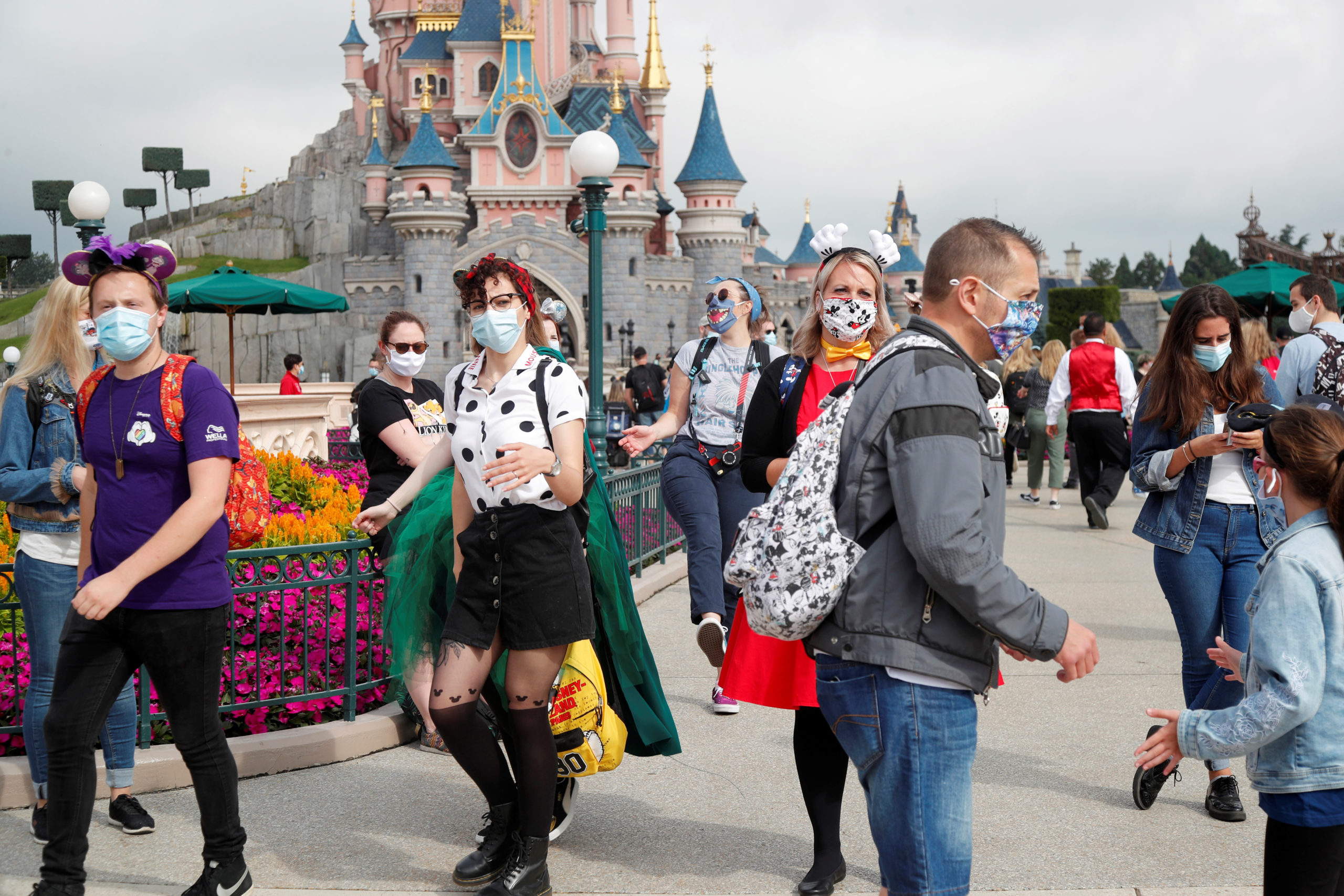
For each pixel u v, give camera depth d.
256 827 4.42
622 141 75.62
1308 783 2.75
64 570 4.32
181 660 3.50
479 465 3.73
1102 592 9.12
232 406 3.55
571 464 3.68
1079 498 16.20
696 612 6.02
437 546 4.28
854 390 2.83
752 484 4.39
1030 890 3.77
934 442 2.59
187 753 3.57
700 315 80.88
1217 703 4.42
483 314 3.67
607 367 70.25
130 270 3.50
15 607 4.99
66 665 3.48
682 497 6.23
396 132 98.31
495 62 86.88
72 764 3.44
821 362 4.36
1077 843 4.19
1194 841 4.21
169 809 4.64
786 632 2.77
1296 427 2.82
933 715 2.69
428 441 5.56
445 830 4.39
